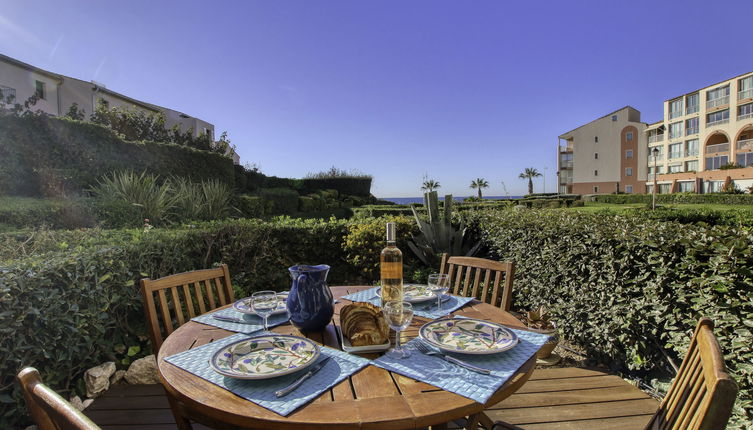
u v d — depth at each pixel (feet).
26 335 6.31
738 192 94.22
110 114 38.19
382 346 4.26
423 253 15.94
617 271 8.62
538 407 6.65
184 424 4.65
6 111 21.45
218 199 22.52
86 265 7.52
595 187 149.38
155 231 12.15
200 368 3.87
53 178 20.88
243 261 14.30
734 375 5.72
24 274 6.26
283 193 53.01
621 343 8.78
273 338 4.34
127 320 9.30
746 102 107.86
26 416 6.43
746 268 5.63
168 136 44.09
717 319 6.07
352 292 7.22
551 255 11.09
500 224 14.84
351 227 15.92
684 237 6.93
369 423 2.88
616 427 6.03
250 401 3.21
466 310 5.91
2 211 15.24
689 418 2.73
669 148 136.56
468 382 3.51
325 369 3.80
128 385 7.82
